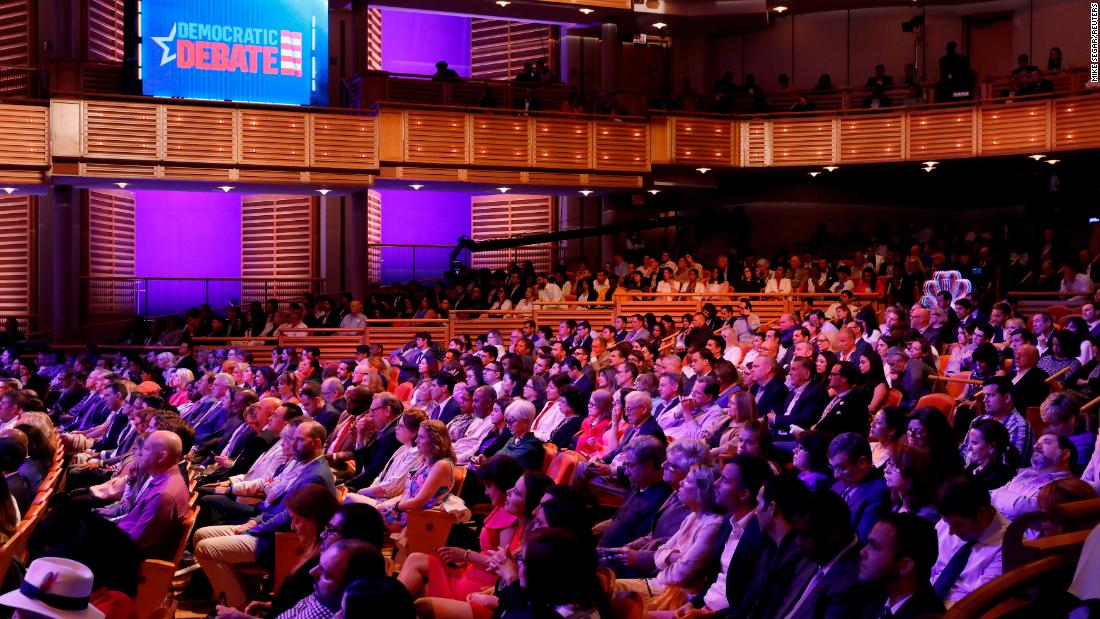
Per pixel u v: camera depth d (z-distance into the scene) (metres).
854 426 7.69
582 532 4.69
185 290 22.30
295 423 7.27
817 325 13.55
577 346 15.06
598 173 20.27
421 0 20.42
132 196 22.06
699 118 20.70
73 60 17.91
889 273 18.88
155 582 5.64
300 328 17.73
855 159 20.28
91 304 20.62
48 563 3.88
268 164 18.28
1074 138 18.44
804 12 22.88
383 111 18.97
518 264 23.45
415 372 13.16
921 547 3.75
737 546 4.75
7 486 5.53
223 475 8.88
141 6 17.77
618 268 20.80
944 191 22.55
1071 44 20.91
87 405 12.41
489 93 20.14
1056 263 18.23
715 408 8.70
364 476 8.35
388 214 23.62
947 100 19.84
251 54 18.34
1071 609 2.58
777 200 22.61
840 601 4.00
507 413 7.99
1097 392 9.14
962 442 8.05
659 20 21.83
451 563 5.40
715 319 16.09
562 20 21.72
